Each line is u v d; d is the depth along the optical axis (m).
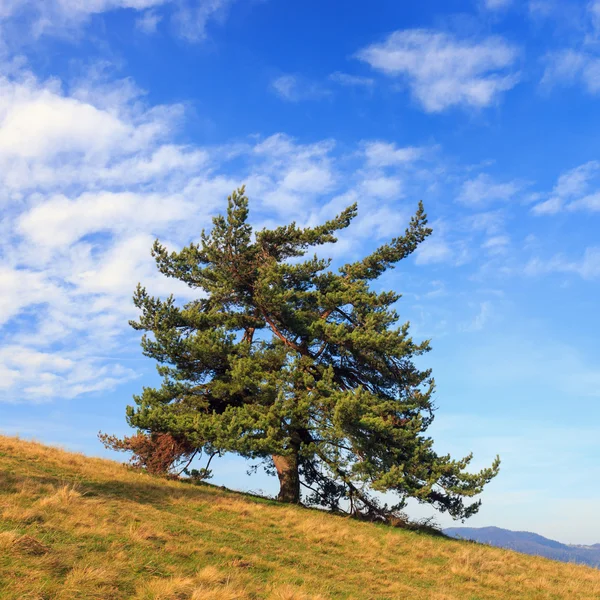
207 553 13.53
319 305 30.27
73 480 19.20
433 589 15.31
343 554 17.66
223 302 30.86
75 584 9.26
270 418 25.19
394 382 29.92
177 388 27.67
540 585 17.52
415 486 25.98
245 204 29.69
